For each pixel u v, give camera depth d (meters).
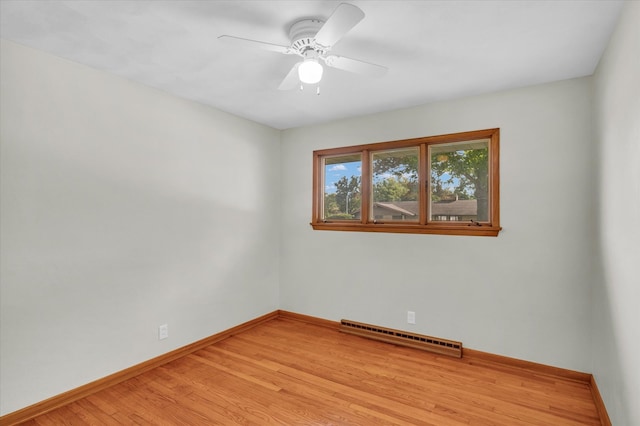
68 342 2.29
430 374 2.70
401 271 3.37
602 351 2.21
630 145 1.58
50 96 2.20
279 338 3.50
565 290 2.63
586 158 2.56
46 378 2.18
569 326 2.62
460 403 2.29
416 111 3.29
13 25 1.86
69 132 2.29
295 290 4.12
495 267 2.90
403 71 2.48
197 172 3.21
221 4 1.68
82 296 2.36
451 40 2.03
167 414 2.15
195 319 3.18
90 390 2.39
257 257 3.91
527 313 2.77
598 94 2.31
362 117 3.63
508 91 2.85
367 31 1.93
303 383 2.56
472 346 3.01
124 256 2.62
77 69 2.34
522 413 2.17
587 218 2.55
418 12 1.74
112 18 1.80
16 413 2.04
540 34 1.95
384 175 3.56
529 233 2.76
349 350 3.19
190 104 3.14
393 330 3.39
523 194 2.78
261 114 3.60
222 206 3.47
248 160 3.79
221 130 3.46
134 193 2.69
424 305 3.24
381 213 3.57
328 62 1.98
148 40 2.04
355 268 3.66
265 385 2.53
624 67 1.67
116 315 2.56
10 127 2.03
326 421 2.09
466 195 3.11
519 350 2.81
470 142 3.10
